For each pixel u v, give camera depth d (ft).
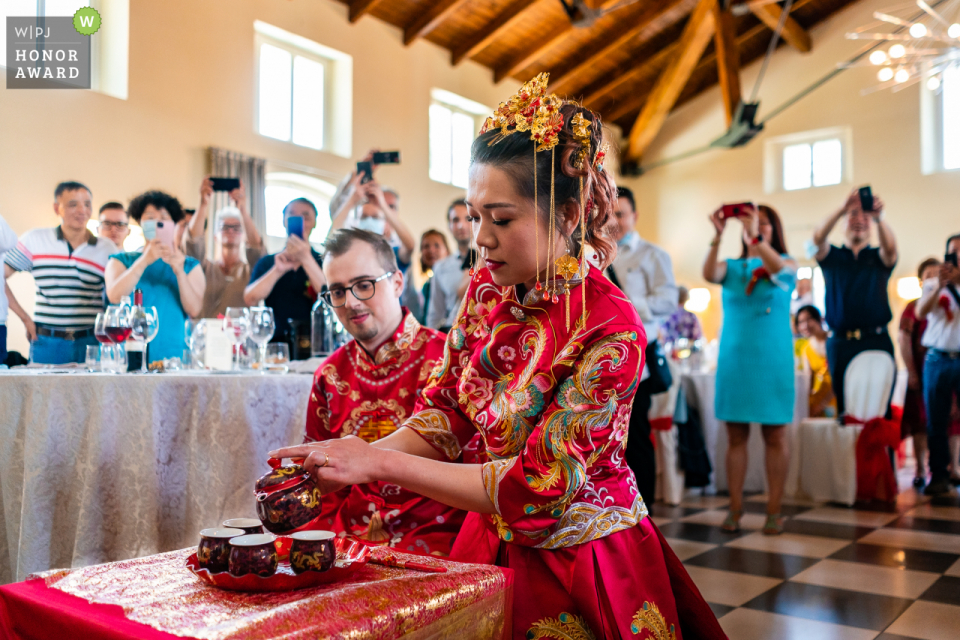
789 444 13.79
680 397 13.07
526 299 2.85
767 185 35.47
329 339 7.09
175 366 6.48
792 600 7.06
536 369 2.76
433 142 32.04
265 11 24.89
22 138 18.69
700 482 13.00
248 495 4.98
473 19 29.86
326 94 27.78
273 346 6.13
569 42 32.04
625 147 39.88
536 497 2.56
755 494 14.06
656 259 10.98
